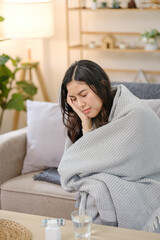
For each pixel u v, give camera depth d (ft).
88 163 6.43
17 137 9.00
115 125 6.33
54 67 15.58
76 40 15.44
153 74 14.71
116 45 14.94
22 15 12.00
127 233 5.58
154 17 14.28
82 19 15.16
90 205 6.42
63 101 6.77
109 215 6.32
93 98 6.30
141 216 6.34
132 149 6.26
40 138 8.86
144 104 6.56
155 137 6.46
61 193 7.86
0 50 13.84
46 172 8.45
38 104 9.20
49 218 6.11
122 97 6.50
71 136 6.96
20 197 8.21
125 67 15.11
